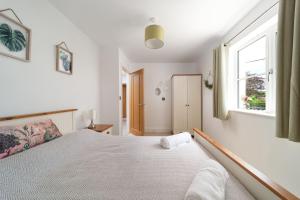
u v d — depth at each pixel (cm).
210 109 348
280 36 130
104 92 338
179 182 91
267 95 187
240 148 223
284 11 128
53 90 188
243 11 199
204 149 158
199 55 413
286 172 143
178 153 139
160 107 490
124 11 200
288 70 127
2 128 107
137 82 429
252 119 195
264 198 75
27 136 117
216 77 277
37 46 163
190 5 186
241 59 247
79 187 85
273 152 159
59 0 178
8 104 132
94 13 205
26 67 150
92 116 271
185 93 415
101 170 107
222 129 283
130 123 482
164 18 216
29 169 92
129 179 95
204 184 76
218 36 280
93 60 304
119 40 303
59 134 155
